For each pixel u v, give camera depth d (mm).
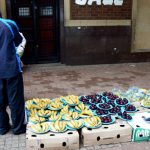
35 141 3334
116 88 5816
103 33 7969
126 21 8070
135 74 7039
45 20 7762
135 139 3637
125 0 7922
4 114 3812
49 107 4133
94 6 7727
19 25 7629
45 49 7980
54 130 3494
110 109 4027
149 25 8344
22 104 3775
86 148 3490
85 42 7914
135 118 3875
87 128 3559
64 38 7820
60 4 7555
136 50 8383
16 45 3742
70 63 7980
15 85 3648
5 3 7227
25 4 7535
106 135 3525
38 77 6750
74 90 5727
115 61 8297
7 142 3658
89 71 7344
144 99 4512
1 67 3572
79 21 7723
